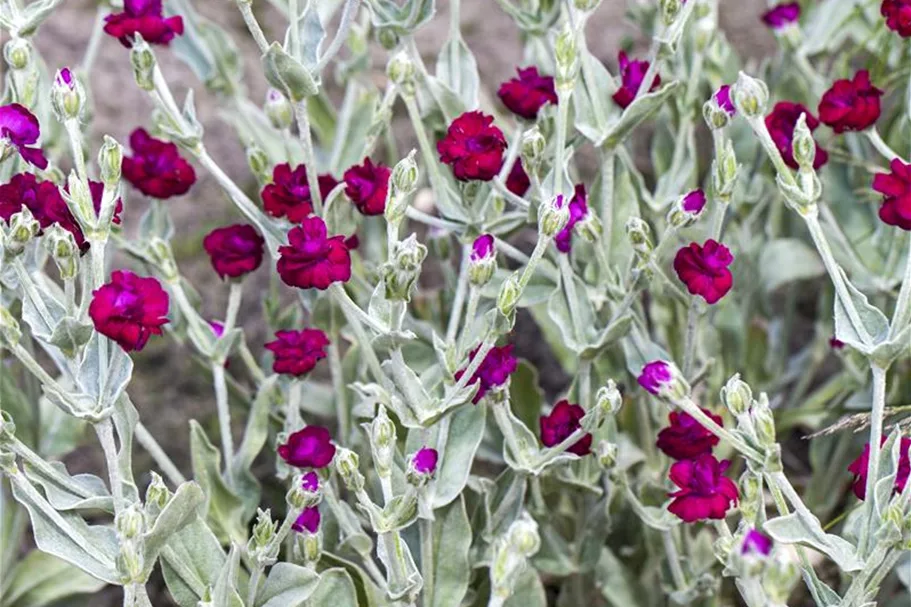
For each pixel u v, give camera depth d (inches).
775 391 49.8
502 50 58.9
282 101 44.8
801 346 52.4
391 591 38.5
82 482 38.9
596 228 41.6
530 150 40.6
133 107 56.9
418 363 44.5
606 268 42.3
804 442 50.8
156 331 37.1
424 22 42.8
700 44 44.3
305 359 41.6
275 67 39.9
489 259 38.1
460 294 42.6
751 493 37.9
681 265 40.2
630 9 51.0
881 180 38.1
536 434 45.3
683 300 41.4
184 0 50.1
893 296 46.0
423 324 44.3
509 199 41.5
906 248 45.3
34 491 37.9
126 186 52.1
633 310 43.9
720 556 38.4
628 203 43.9
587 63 42.3
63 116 37.4
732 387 36.8
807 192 37.4
